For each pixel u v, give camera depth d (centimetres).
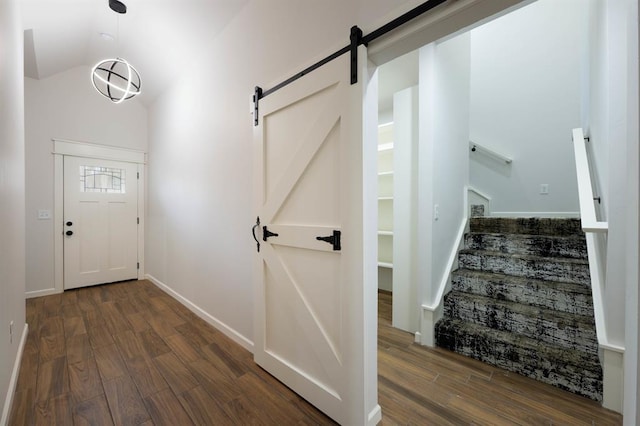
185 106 319
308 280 162
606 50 164
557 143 364
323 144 152
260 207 194
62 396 165
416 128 252
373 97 141
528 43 378
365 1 133
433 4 108
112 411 153
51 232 363
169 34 279
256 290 200
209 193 274
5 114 153
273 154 186
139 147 436
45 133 360
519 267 231
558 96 362
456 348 212
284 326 180
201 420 148
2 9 145
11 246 173
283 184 176
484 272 247
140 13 266
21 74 215
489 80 406
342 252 141
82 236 389
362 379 135
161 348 224
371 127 139
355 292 137
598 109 194
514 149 391
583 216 153
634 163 78
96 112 399
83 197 390
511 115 392
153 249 419
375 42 131
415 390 169
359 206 134
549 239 234
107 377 184
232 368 196
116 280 418
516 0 98
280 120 180
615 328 149
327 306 152
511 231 272
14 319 182
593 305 175
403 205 258
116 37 312
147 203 444
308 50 164
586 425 141
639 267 70
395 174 263
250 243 221
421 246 230
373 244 142
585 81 259
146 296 357
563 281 211
